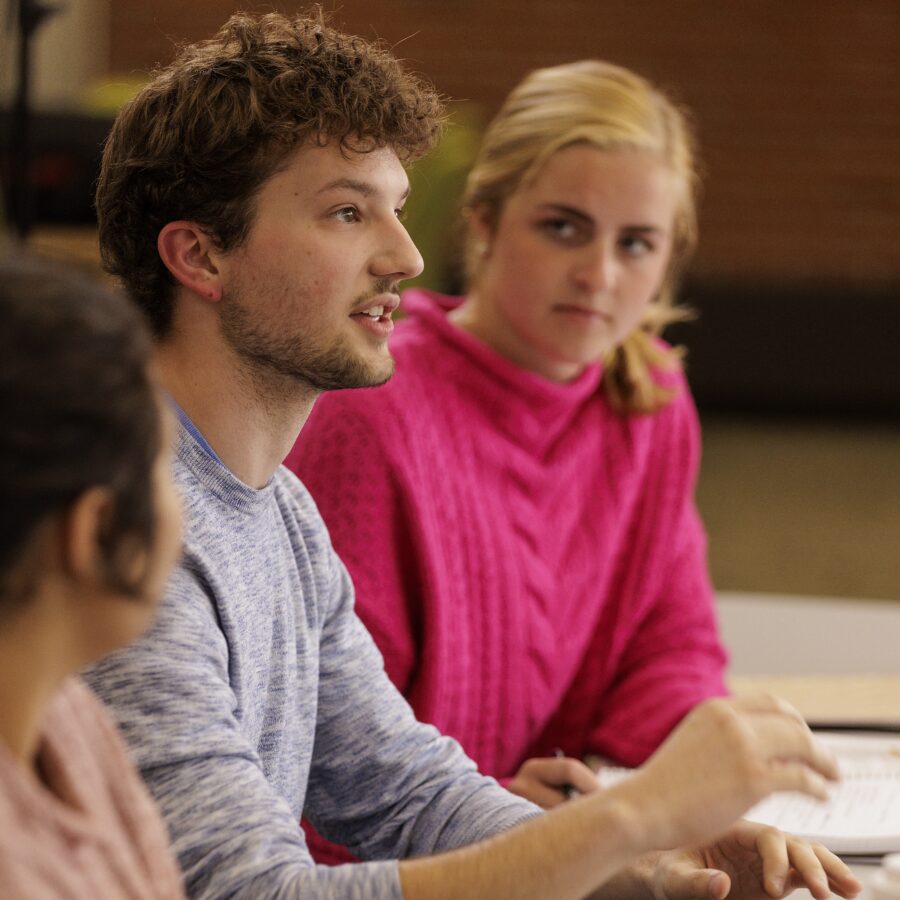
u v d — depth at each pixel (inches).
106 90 295.6
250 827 73.4
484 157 140.6
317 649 94.7
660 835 72.1
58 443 47.2
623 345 145.9
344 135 82.8
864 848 109.7
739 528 457.1
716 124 625.9
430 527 131.3
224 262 83.7
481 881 71.4
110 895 51.8
